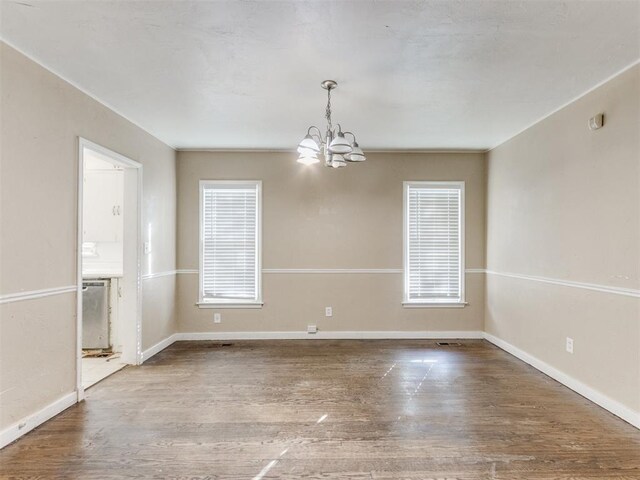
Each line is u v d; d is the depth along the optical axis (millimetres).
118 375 3469
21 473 1976
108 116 3297
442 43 2262
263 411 2711
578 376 3062
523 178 3928
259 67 2576
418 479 1942
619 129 2650
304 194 4824
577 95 3035
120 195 4434
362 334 4820
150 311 4070
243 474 1978
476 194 4855
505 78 2730
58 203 2664
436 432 2410
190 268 4781
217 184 4797
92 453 2164
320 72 2652
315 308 4824
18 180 2328
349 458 2125
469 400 2908
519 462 2090
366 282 4828
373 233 4836
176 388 3152
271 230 4809
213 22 2051
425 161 4848
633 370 2520
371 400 2904
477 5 1897
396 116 3527
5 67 2236
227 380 3342
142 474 1974
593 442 2295
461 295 4855
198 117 3582
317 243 4828
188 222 4785
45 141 2549
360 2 1874
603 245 2799
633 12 1942
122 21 2039
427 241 4859
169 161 4570
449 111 3410
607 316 2760
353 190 4828
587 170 2975
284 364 3785
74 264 2818
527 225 3850
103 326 4039
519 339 3994
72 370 2799
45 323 2539
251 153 4805
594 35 2166
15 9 1919
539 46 2289
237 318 4789
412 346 4453
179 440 2311
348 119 3629
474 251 4863
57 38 2207
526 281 3854
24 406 2371
